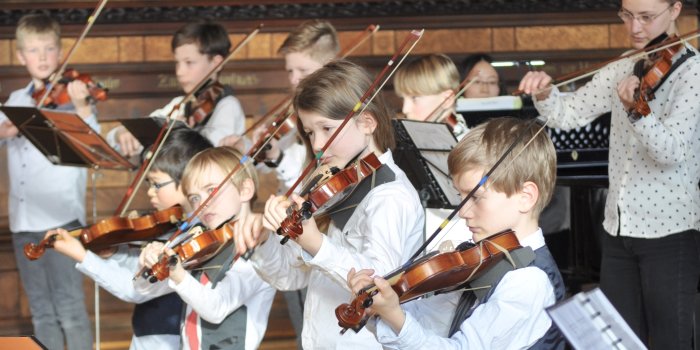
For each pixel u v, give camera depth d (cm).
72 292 746
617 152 560
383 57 1023
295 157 653
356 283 323
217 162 495
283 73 1023
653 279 543
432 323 371
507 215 348
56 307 748
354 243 408
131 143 727
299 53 653
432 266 322
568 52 1036
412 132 514
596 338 295
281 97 1023
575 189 718
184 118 754
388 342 324
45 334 756
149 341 520
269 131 580
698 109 521
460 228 488
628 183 549
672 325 541
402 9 1026
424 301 375
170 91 1012
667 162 516
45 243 505
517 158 345
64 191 771
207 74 717
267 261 431
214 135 738
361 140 416
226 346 476
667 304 541
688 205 538
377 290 314
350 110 408
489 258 330
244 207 501
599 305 301
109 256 556
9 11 981
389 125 427
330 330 420
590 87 589
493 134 349
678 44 531
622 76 568
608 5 1038
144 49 1008
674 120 521
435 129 526
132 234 525
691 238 539
